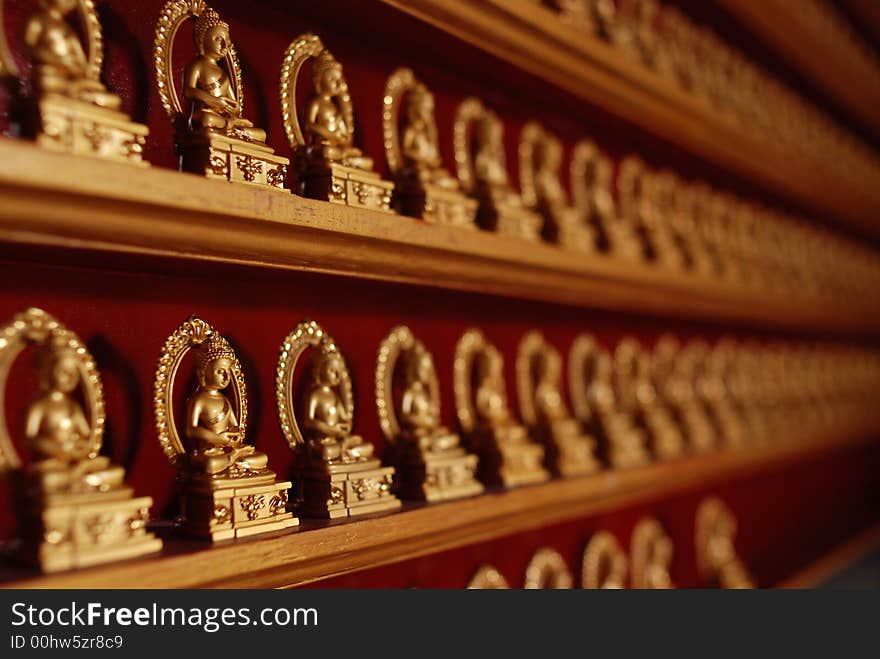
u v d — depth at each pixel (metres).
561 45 3.10
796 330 6.05
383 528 2.28
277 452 2.35
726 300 4.57
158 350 2.10
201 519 1.94
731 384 5.15
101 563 1.69
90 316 1.98
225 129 2.03
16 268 1.86
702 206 4.89
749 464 4.84
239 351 2.30
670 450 4.09
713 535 4.70
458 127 3.11
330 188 2.28
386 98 2.78
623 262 3.58
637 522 4.04
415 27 2.61
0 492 1.79
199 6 2.15
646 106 3.72
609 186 4.07
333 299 2.61
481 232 2.78
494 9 2.73
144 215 1.79
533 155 3.52
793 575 5.66
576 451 3.38
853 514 7.20
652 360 4.46
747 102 5.07
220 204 1.91
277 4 2.41
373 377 2.72
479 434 3.01
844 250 7.18
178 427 2.09
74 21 1.87
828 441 6.09
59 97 1.66
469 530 2.69
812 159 5.78
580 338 3.87
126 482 2.00
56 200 1.63
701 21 4.80
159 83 2.06
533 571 3.25
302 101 2.47
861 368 7.52
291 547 2.02
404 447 2.63
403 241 2.43
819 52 5.63
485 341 3.26
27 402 1.83
